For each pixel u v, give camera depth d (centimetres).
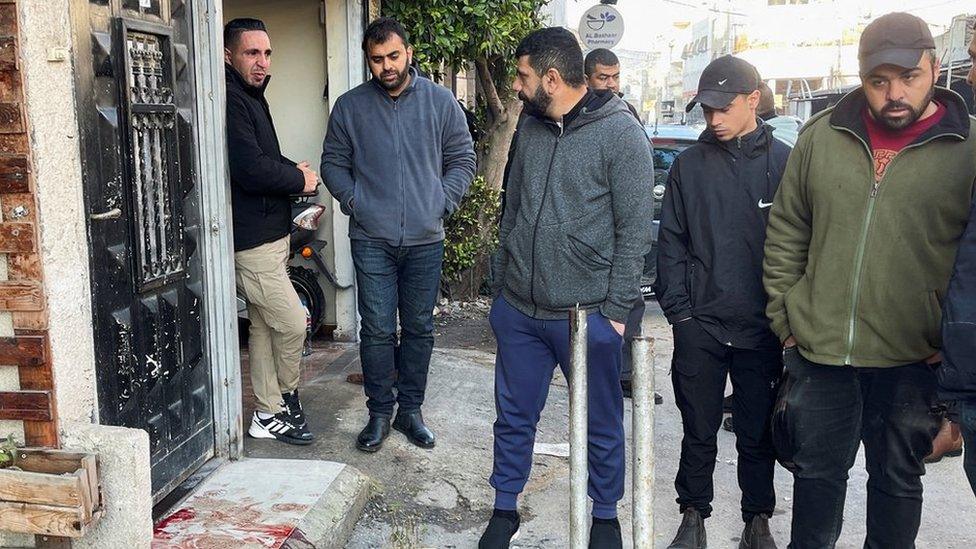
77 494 253
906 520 284
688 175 321
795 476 298
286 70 583
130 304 300
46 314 254
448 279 762
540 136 316
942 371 229
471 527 364
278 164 384
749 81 306
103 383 285
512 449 335
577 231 309
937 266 262
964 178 256
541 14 919
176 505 334
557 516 378
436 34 632
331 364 550
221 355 371
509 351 332
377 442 416
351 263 593
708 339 321
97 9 277
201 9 345
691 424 330
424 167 415
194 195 346
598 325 315
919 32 249
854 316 271
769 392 325
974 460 234
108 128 283
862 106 272
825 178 274
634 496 266
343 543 341
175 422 338
